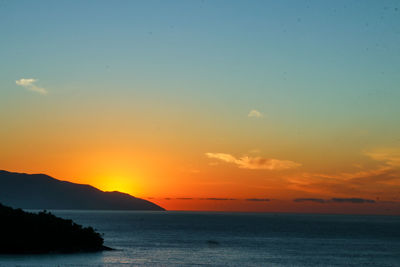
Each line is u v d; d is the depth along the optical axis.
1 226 105.44
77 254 103.56
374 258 106.81
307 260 101.12
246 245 135.12
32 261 89.56
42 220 112.50
